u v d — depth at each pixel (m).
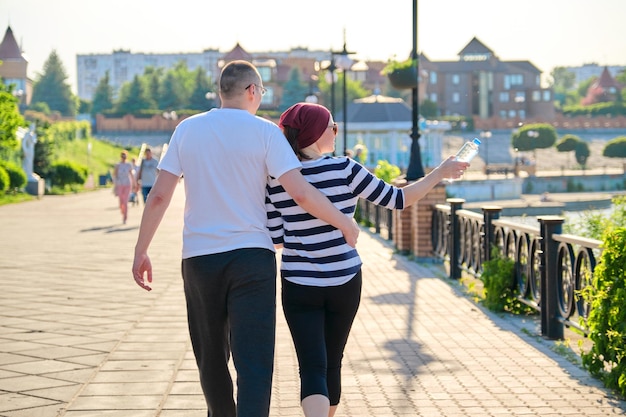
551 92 146.88
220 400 4.52
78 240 18.80
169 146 4.44
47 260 14.82
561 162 96.50
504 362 7.27
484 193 57.69
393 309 10.08
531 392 6.27
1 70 126.62
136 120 115.06
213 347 4.41
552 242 8.27
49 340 7.95
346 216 4.35
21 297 10.63
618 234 6.43
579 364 7.19
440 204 15.12
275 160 4.29
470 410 5.80
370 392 6.30
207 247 4.27
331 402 4.69
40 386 6.31
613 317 6.29
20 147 41.22
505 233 10.28
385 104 56.75
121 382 6.46
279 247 4.72
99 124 114.69
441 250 14.39
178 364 7.05
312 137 4.51
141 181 25.66
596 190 69.81
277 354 7.64
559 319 8.12
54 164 47.41
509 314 9.74
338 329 4.59
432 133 58.03
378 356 7.53
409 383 6.56
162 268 14.01
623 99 162.62
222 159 4.30
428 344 8.05
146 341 7.95
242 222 4.28
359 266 4.56
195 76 147.00
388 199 4.50
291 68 144.12
